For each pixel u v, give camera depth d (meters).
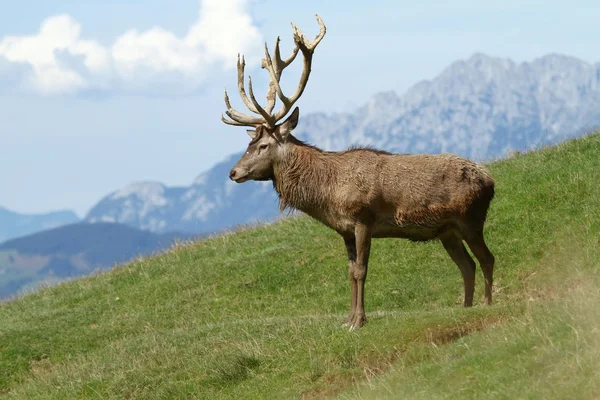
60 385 52.41
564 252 57.44
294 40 49.62
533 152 77.44
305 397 40.75
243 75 51.81
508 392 32.12
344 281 67.31
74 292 80.19
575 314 36.78
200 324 65.75
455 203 48.06
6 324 72.50
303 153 48.72
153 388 47.09
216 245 82.38
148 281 77.38
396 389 36.62
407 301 61.44
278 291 68.75
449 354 38.78
